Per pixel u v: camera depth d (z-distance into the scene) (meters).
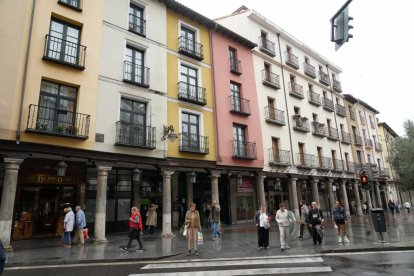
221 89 19.39
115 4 15.26
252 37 23.52
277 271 7.13
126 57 15.43
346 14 7.23
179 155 16.00
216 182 17.53
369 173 13.77
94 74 13.68
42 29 12.48
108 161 13.33
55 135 11.87
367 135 37.91
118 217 16.28
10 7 11.80
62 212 14.57
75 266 8.21
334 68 34.16
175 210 18.42
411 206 52.41
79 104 12.94
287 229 10.56
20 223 13.38
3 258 4.96
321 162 26.88
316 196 25.00
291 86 25.80
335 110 31.66
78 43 13.74
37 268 7.99
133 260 8.91
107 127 13.59
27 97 11.59
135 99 15.03
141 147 14.21
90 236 14.81
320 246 10.77
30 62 11.91
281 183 25.39
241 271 7.24
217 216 13.88
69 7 13.49
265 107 22.39
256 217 10.92
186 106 17.12
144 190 17.77
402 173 34.72
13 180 10.84
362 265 7.57
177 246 11.33
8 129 10.90
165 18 17.44
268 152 21.44
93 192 15.63
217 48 20.05
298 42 28.14
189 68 18.23
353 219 24.95
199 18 18.94
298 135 24.84
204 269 7.56
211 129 18.12
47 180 14.15
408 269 6.92
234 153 18.84
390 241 11.41
